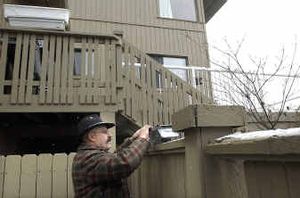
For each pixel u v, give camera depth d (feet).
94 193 6.40
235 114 5.85
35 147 22.35
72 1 30.45
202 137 5.82
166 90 17.54
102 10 31.12
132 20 31.76
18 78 15.74
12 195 12.31
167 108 17.34
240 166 4.95
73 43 16.46
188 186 6.33
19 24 18.74
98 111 15.97
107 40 16.71
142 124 16.62
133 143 6.72
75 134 20.75
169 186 8.19
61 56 16.30
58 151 22.58
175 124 6.59
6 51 15.83
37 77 17.02
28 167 12.63
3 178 12.38
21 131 20.20
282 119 13.62
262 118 12.54
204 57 32.30
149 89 17.21
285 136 3.38
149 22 32.22
